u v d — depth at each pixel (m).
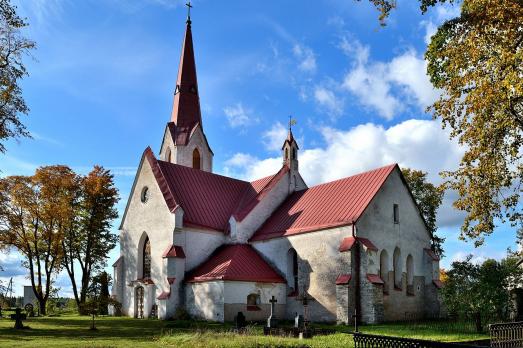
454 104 25.28
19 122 32.62
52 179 52.91
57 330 32.00
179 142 54.16
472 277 31.25
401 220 41.50
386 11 24.45
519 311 33.97
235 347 21.86
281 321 39.62
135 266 46.31
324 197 43.72
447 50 24.98
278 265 42.41
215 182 50.62
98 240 56.78
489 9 22.56
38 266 52.84
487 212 25.75
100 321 39.47
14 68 32.25
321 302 37.94
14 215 51.62
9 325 35.59
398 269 40.41
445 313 40.72
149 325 35.56
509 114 24.39
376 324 34.75
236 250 42.72
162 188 44.72
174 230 42.22
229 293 38.12
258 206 46.75
